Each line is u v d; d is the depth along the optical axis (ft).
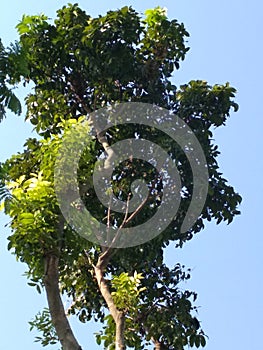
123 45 39.65
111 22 39.63
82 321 39.78
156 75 40.42
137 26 39.86
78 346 27.99
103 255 35.24
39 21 40.60
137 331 38.17
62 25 40.73
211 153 39.40
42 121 40.86
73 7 40.98
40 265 29.78
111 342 35.40
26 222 29.66
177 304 38.47
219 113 40.01
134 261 38.50
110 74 39.60
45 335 35.55
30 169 38.83
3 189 29.55
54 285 29.04
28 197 30.37
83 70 40.70
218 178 39.27
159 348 37.81
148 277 39.27
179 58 41.04
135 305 32.17
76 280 39.47
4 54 28.45
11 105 27.73
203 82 40.50
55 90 41.11
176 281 39.42
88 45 39.58
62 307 28.71
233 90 40.22
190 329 37.99
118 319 31.78
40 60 40.73
